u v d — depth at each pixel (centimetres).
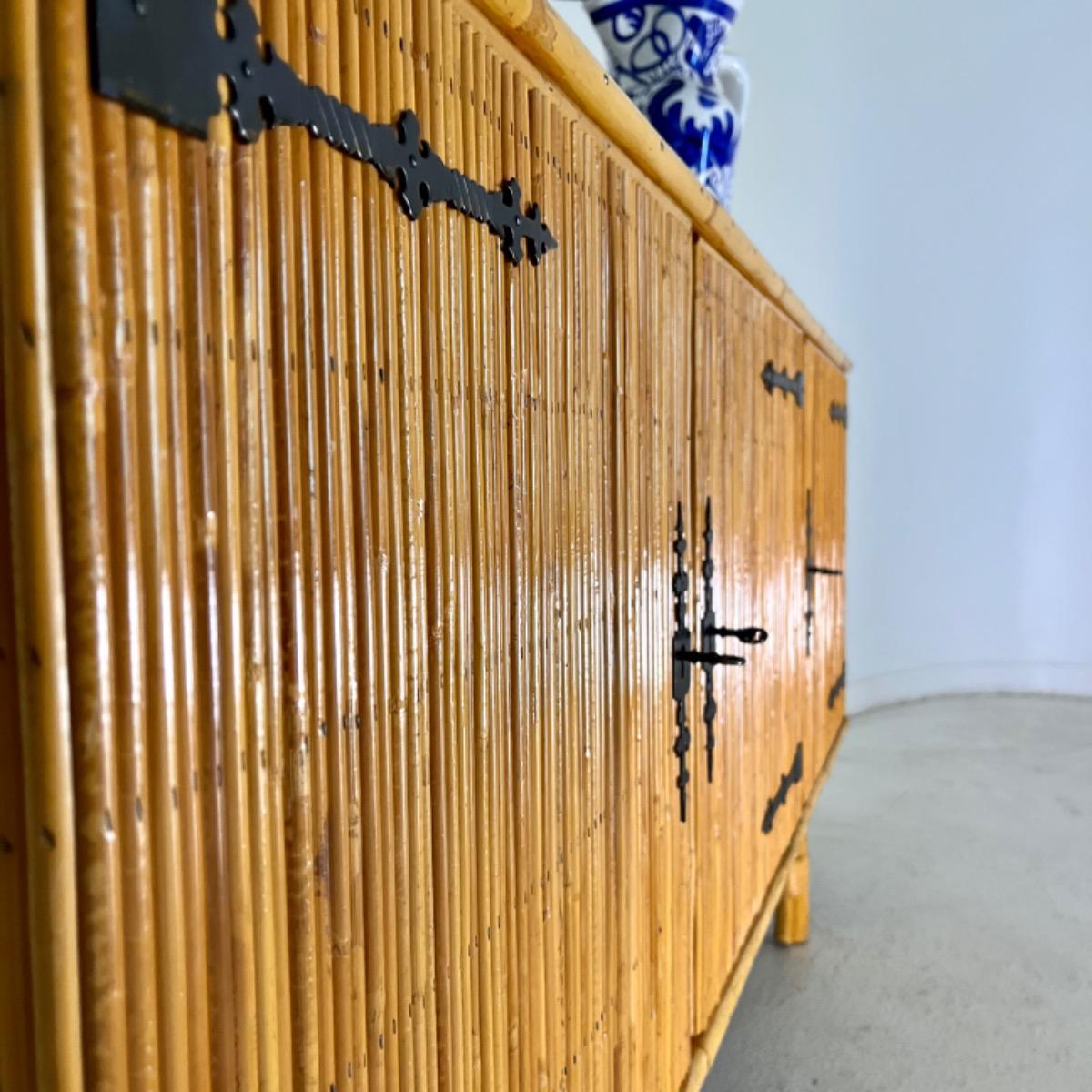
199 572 24
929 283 288
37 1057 22
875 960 141
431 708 35
